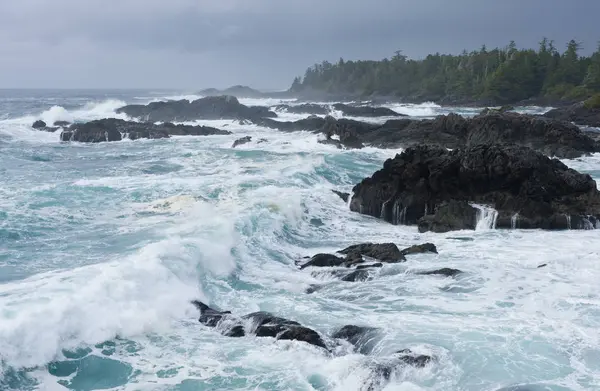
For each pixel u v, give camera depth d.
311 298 13.55
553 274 15.19
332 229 21.02
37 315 9.80
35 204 20.55
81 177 28.20
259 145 43.69
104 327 10.44
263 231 18.50
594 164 35.84
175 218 19.22
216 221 17.70
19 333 9.29
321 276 15.21
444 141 42.38
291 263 16.62
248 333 11.16
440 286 14.30
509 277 14.92
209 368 9.70
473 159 22.30
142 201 21.81
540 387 9.26
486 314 12.37
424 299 13.41
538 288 14.09
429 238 19.81
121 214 19.78
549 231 20.47
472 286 14.26
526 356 10.30
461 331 11.36
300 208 21.59
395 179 23.09
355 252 16.89
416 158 23.08
